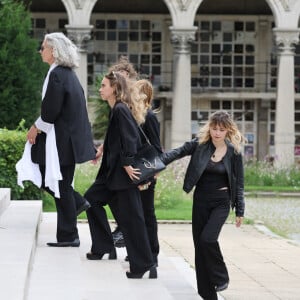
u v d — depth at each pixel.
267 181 60.06
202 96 73.44
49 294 14.33
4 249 16.11
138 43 74.88
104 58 74.75
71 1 65.44
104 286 16.64
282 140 67.06
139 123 18.28
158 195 41.69
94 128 61.94
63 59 19.27
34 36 73.50
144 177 18.03
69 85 19.22
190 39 66.44
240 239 32.03
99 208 19.56
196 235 18.38
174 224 36.75
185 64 66.56
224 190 18.17
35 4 73.25
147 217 20.20
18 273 13.93
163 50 74.94
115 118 18.12
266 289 21.33
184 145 18.38
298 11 66.94
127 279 17.53
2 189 24.44
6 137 33.97
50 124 19.19
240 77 75.06
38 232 21.17
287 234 35.62
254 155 74.25
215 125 18.02
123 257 21.27
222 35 75.19
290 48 67.12
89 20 67.31
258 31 75.06
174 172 46.47
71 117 19.28
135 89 18.33
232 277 23.11
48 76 19.22
